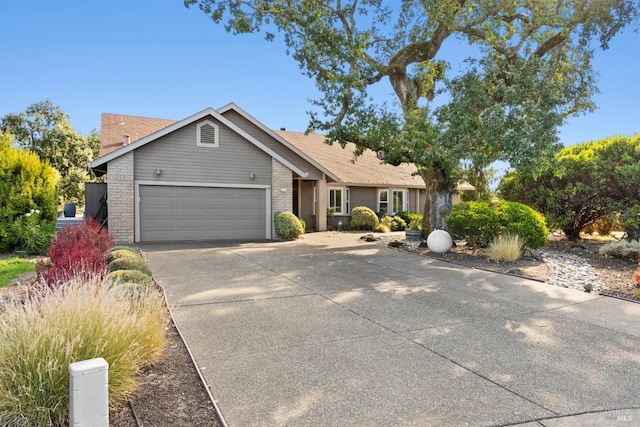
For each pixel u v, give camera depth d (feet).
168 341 14.33
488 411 9.64
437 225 43.60
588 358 12.94
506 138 31.53
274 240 48.57
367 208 66.39
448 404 9.97
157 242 44.42
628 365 12.40
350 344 14.08
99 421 7.30
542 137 30.89
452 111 34.63
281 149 61.31
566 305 19.36
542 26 44.24
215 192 47.73
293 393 10.51
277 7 42.57
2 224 33.99
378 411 9.62
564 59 44.68
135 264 21.47
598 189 39.11
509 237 32.96
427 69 49.90
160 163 44.91
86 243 24.08
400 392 10.59
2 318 10.23
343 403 10.00
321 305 19.19
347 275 26.63
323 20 44.39
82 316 10.09
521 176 43.32
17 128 106.01
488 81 35.32
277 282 24.30
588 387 10.93
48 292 11.75
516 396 10.40
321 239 50.42
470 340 14.53
